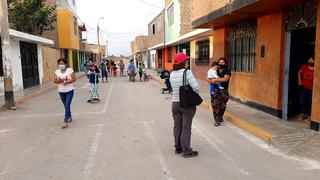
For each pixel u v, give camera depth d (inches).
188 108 223.6
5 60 448.5
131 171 202.1
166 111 420.8
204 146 255.8
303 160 221.5
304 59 338.3
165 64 1432.1
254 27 425.1
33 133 306.8
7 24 447.5
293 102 336.8
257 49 402.0
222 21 460.1
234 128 320.8
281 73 347.9
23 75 729.0
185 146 227.5
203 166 210.4
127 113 406.6
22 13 918.4
